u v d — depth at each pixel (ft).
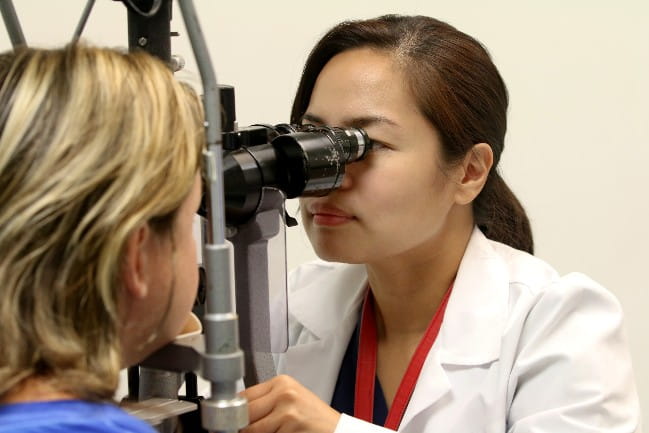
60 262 2.18
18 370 2.17
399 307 4.33
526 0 6.34
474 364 4.00
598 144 6.47
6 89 2.26
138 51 2.49
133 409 2.77
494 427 3.91
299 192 3.23
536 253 6.54
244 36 6.18
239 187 2.89
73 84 2.23
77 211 2.17
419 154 3.79
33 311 2.18
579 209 6.53
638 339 6.56
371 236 3.79
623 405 3.83
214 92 2.30
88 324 2.23
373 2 6.35
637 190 6.52
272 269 3.06
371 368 4.35
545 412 3.76
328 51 4.01
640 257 6.59
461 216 4.30
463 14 6.36
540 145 6.46
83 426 2.11
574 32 6.36
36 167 2.16
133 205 2.19
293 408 3.30
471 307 4.14
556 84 6.41
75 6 5.78
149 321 2.43
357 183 3.71
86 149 2.18
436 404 4.00
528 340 4.01
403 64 3.79
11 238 2.15
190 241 2.45
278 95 6.30
